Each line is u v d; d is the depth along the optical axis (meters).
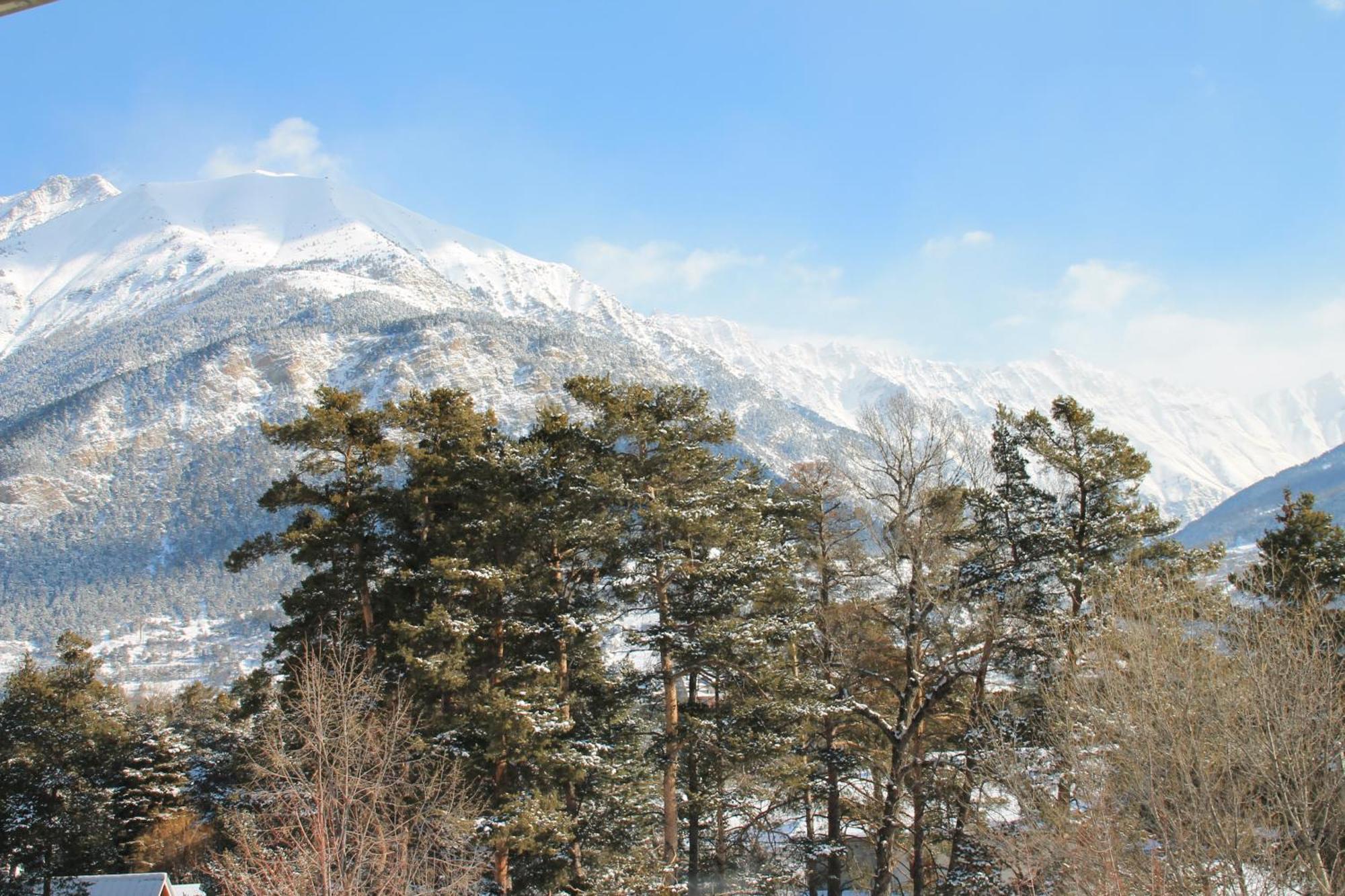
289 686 21.73
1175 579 19.61
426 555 22.67
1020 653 20.55
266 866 15.48
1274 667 14.66
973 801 18.69
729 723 21.05
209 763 49.88
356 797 16.59
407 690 19.64
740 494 23.14
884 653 22.47
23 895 30.36
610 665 23.14
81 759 34.16
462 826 17.14
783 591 22.25
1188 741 14.27
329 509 23.34
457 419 23.17
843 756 22.27
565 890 20.27
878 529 21.06
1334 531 25.48
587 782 21.55
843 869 23.86
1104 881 13.52
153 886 34.19
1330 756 13.65
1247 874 14.44
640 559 20.70
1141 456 22.06
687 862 23.98
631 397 22.47
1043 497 22.39
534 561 21.98
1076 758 15.54
